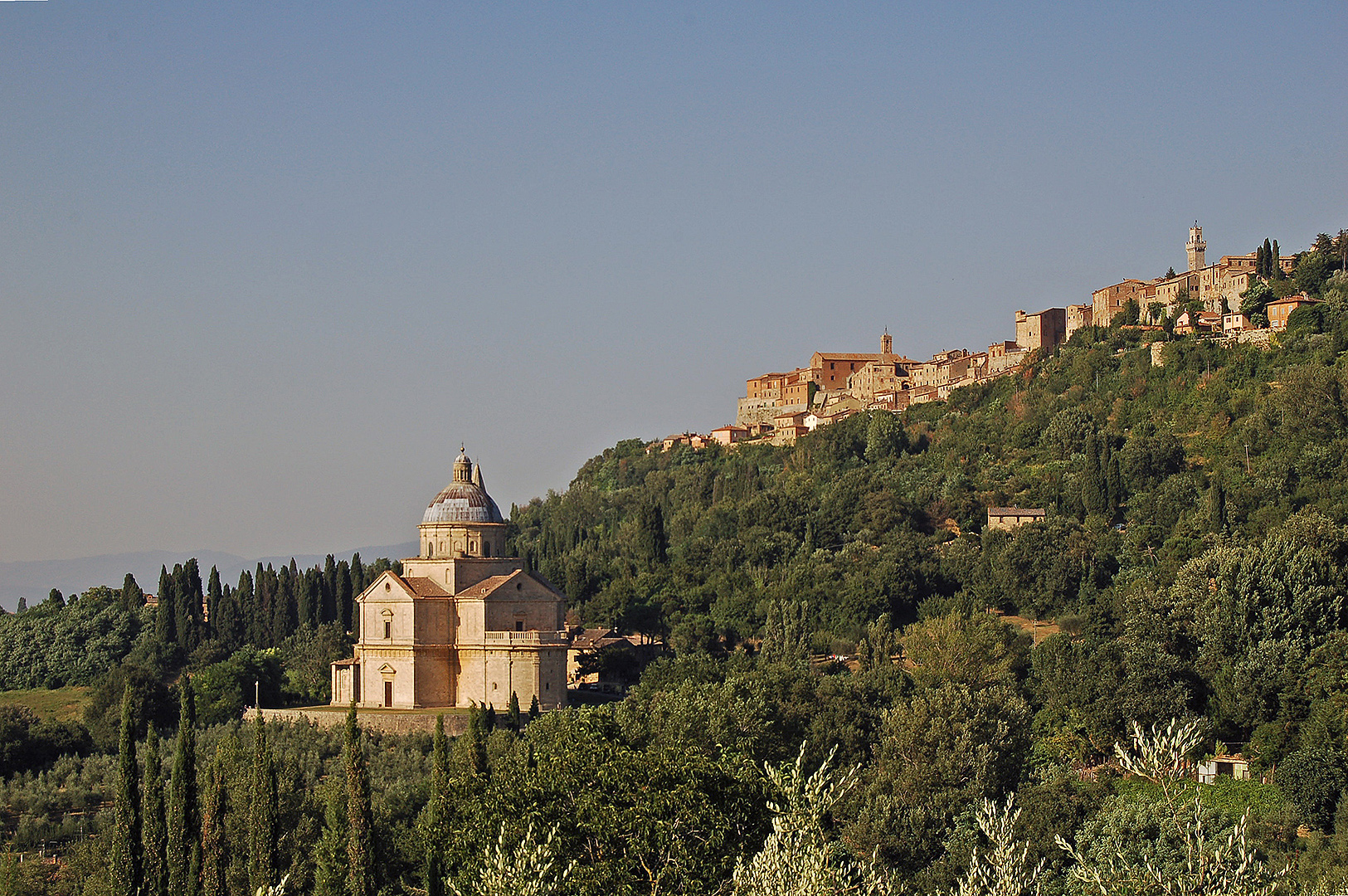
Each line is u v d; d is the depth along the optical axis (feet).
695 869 386.11
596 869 383.86
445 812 482.28
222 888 536.01
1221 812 616.39
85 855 600.80
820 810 302.66
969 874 285.64
